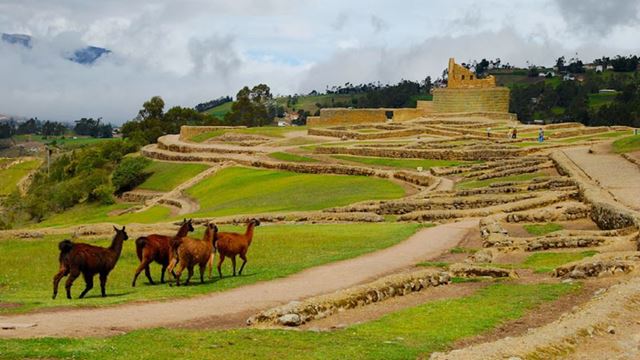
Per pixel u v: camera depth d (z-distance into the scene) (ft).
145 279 95.25
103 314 64.69
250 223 93.76
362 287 73.26
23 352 47.42
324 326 62.59
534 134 359.66
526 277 87.35
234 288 79.92
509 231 128.57
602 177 172.24
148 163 377.30
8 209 342.03
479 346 50.57
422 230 133.39
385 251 109.81
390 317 64.95
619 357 51.29
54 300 72.59
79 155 480.23
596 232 109.91
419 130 403.34
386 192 212.02
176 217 208.13
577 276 82.48
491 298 74.08
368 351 52.42
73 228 166.61
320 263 98.22
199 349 51.08
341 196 211.20
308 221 161.68
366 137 385.29
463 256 105.81
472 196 167.73
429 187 206.39
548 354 50.19
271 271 92.07
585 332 55.42
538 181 181.57
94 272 76.38
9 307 68.23
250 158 338.34
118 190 350.02
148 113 620.49
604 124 606.14
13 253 131.03
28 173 604.90
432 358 48.29
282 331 58.29
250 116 649.61
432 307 69.36
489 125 416.05
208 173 323.78
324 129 439.22
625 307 62.39
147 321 62.44
